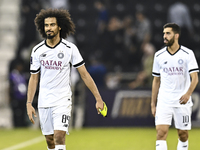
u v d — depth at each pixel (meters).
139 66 60.53
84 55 62.84
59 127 19.25
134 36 61.19
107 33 63.47
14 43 65.19
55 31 19.52
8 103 50.06
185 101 21.55
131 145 32.66
